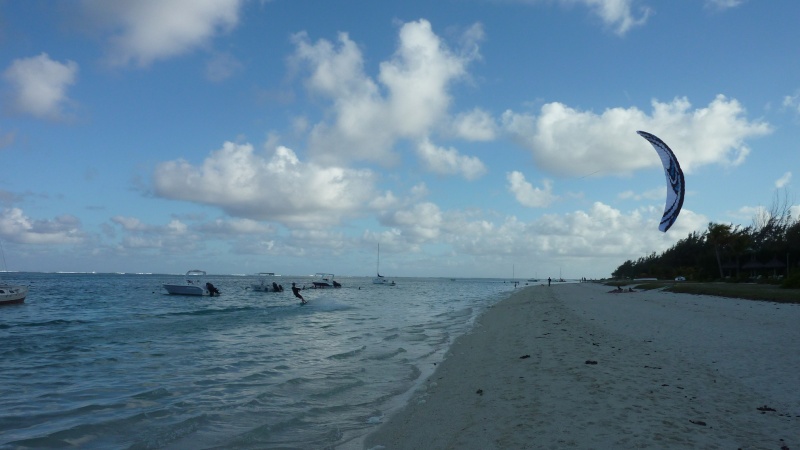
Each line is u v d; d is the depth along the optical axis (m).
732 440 6.02
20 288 40.81
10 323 25.52
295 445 7.08
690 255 93.12
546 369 10.72
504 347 14.81
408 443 6.84
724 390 8.39
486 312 31.39
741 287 42.31
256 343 17.84
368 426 7.91
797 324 16.78
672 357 11.48
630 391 8.41
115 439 7.52
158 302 45.06
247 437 7.41
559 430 6.60
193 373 12.43
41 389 10.86
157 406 9.29
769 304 26.00
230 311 34.19
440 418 7.87
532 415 7.39
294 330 22.16
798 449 5.71
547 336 16.45
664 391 8.38
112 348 16.84
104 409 9.12
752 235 77.25
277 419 8.35
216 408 9.08
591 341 14.61
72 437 7.59
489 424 7.20
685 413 7.12
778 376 9.30
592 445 5.97
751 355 11.43
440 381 10.80
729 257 68.56
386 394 10.04
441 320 26.77
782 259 60.31
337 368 12.86
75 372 12.76
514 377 10.25
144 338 19.50
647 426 6.57
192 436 7.52
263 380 11.52
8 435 7.67
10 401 9.80
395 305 41.97
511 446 6.17
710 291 37.44
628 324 18.95
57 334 20.86
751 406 7.45
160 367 13.30
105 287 82.31
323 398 9.73
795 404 7.52
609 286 79.56
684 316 21.44
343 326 23.95
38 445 7.24
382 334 20.39
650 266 107.75
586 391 8.55
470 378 10.73
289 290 76.44
